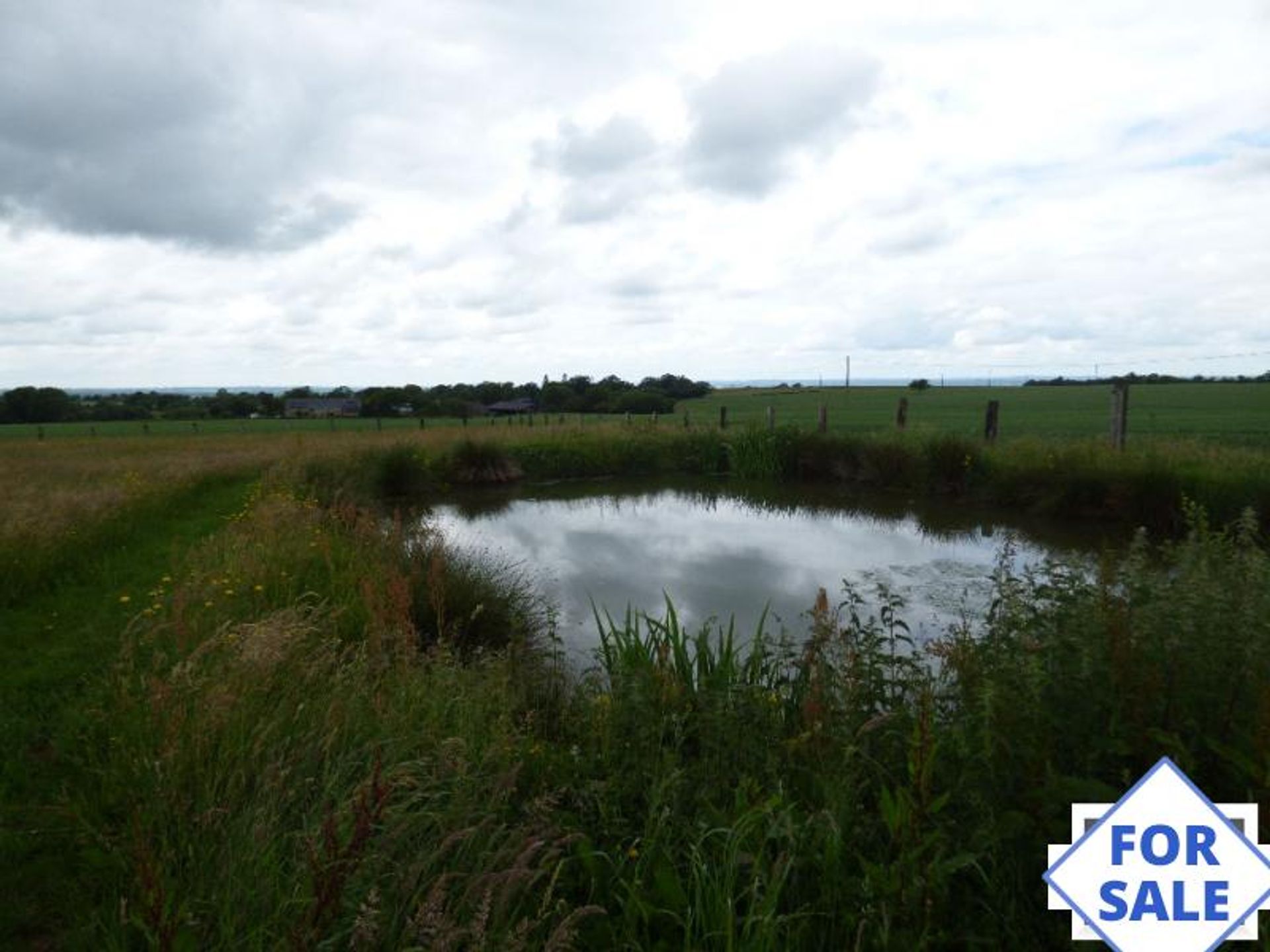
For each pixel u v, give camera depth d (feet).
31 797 11.77
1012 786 9.41
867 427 97.55
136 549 30.76
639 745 12.24
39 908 9.31
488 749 11.66
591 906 8.16
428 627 21.16
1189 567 14.56
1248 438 59.82
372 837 8.98
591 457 69.31
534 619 24.12
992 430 59.88
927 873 8.13
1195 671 10.02
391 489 58.65
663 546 38.63
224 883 8.41
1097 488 42.27
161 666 15.05
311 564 25.25
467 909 8.17
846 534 41.78
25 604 22.54
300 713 11.85
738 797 10.34
